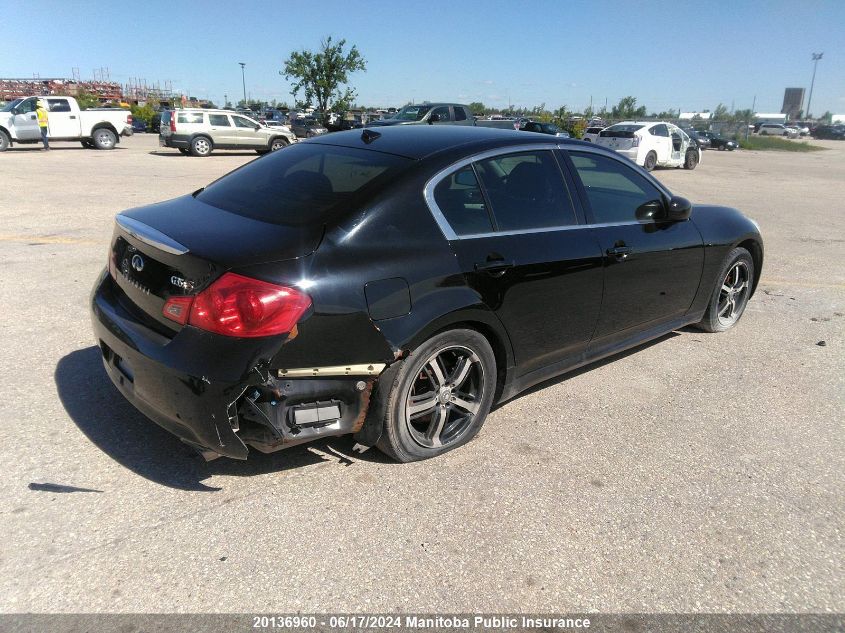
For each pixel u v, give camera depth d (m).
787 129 79.75
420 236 3.02
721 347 5.14
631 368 4.66
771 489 3.18
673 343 5.21
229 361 2.54
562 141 3.92
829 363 4.88
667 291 4.52
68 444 3.25
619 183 4.20
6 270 6.23
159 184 13.20
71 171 15.30
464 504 2.94
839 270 7.95
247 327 2.54
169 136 22.31
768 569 2.62
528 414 3.88
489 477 3.17
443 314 3.01
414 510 2.88
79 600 2.28
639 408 4.02
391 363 2.88
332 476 3.11
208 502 2.86
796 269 7.94
